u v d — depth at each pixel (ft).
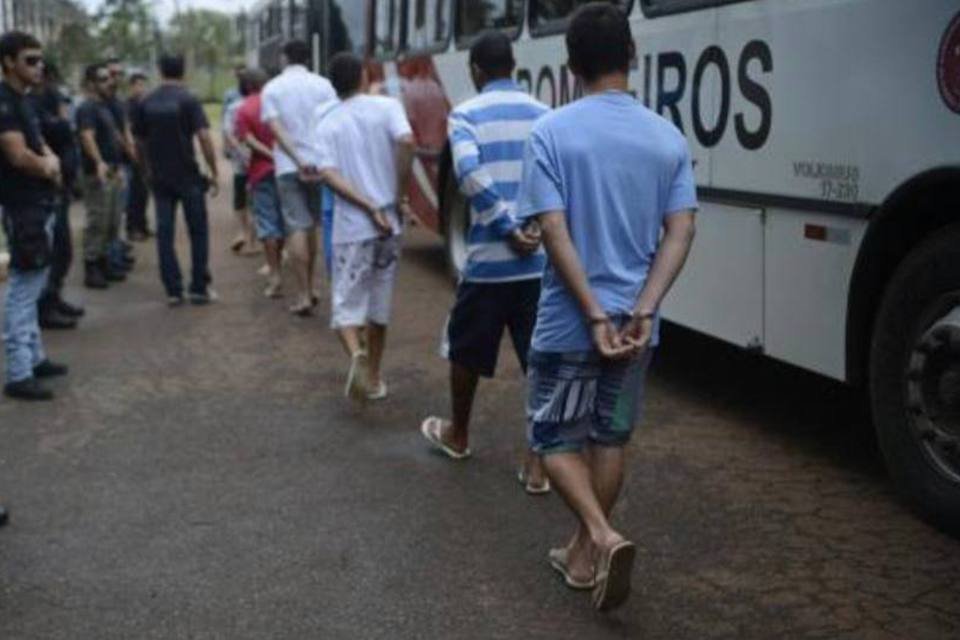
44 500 19.61
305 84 33.78
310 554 17.26
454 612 15.35
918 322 17.67
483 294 19.61
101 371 28.50
